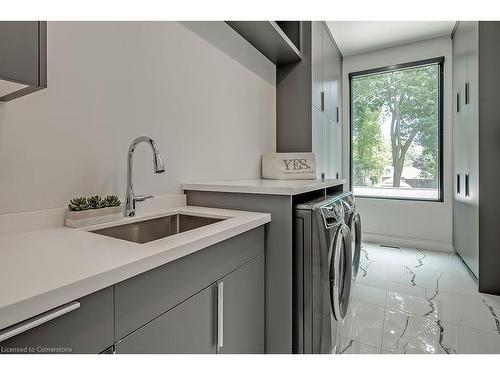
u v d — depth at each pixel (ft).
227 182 6.37
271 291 4.63
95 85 4.00
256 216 4.33
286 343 4.54
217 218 4.49
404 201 12.58
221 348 3.45
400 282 8.52
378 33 11.31
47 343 1.77
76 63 3.77
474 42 8.44
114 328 2.18
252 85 8.04
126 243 2.78
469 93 9.02
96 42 4.01
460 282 8.50
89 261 2.25
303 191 4.76
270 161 8.21
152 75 4.89
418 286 8.22
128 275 2.22
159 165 3.82
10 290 1.71
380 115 13.28
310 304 4.59
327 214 4.79
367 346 5.38
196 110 5.91
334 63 12.02
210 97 6.33
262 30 7.17
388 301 7.29
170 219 4.80
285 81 9.37
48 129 3.49
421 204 12.23
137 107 4.62
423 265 10.03
